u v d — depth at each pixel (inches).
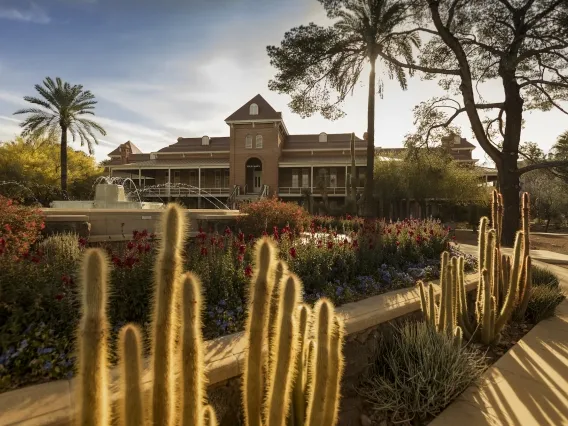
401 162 1149.7
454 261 151.3
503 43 642.2
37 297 116.3
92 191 1411.2
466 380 122.4
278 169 1560.0
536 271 274.4
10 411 75.8
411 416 110.6
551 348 158.7
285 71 676.7
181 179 1720.0
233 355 101.7
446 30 626.8
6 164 1238.9
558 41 575.2
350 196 1188.5
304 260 197.0
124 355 47.9
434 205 1332.4
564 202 1402.6
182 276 54.7
